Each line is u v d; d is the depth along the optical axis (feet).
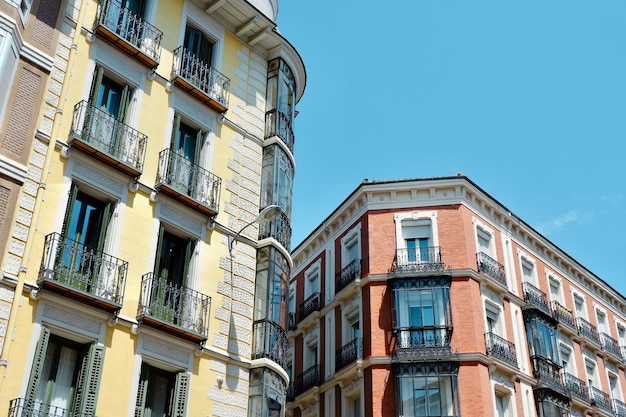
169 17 67.77
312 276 122.31
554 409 101.96
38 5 55.16
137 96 61.26
